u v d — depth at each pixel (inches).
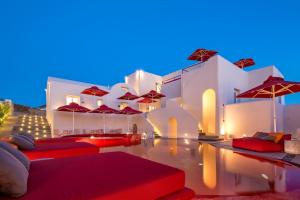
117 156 160.9
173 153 325.1
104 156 161.0
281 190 149.5
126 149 373.7
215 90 563.5
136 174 107.4
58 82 585.0
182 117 602.5
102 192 81.4
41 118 666.8
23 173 81.4
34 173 108.0
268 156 287.1
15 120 607.2
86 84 690.8
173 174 109.9
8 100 753.6
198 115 616.1
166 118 633.6
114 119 674.8
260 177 184.4
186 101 663.8
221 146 405.1
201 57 786.2
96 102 655.1
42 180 96.0
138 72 844.0
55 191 81.8
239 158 278.5
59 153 226.4
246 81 689.6
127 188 87.1
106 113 613.6
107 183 92.3
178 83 764.6
